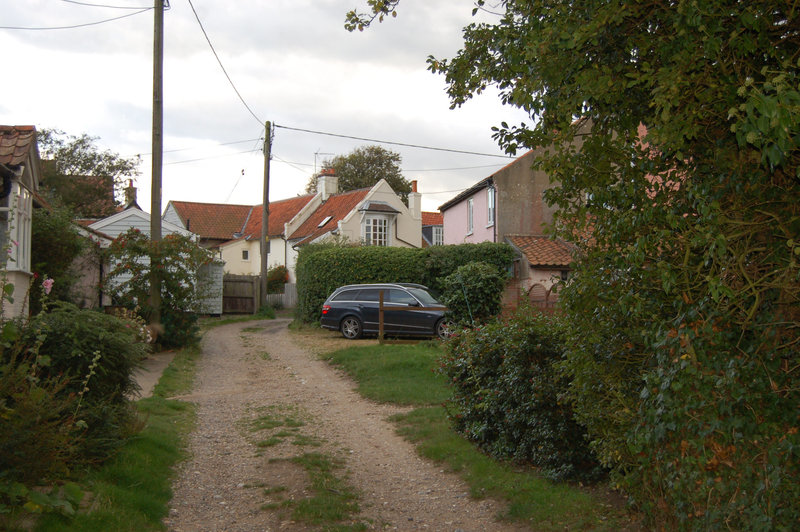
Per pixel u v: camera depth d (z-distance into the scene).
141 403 10.31
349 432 9.69
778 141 3.13
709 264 4.11
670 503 4.77
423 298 19.81
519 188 28.00
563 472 6.86
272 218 47.09
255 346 19.25
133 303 17.14
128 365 7.36
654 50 4.58
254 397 12.12
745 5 3.97
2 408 5.21
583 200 5.17
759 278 3.81
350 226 38.53
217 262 29.73
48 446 5.38
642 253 4.20
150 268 16.77
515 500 6.54
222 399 11.88
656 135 3.99
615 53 4.70
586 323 5.30
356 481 7.47
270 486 7.12
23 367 5.52
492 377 8.32
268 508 6.43
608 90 4.58
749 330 3.94
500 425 7.95
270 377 14.26
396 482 7.50
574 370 5.61
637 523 5.57
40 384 6.43
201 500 6.63
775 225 3.83
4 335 5.59
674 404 4.09
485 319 18.38
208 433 9.39
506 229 27.70
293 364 15.94
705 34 3.93
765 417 3.70
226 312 31.81
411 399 11.54
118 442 6.91
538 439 7.24
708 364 3.90
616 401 5.35
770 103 3.12
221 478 7.38
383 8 6.57
